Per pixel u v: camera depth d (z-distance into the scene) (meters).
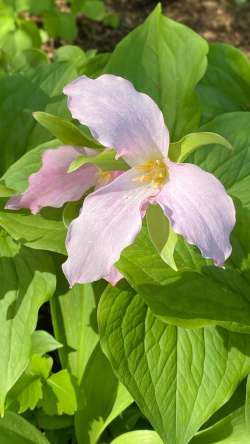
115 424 0.52
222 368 0.44
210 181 0.37
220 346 0.44
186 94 0.50
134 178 0.39
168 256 0.38
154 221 0.39
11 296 0.47
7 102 0.52
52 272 0.47
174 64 0.50
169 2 0.90
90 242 0.38
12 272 0.48
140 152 0.39
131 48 0.51
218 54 0.59
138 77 0.50
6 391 0.46
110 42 0.87
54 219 0.45
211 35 0.87
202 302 0.42
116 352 0.43
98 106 0.38
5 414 0.48
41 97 0.52
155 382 0.43
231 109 0.58
